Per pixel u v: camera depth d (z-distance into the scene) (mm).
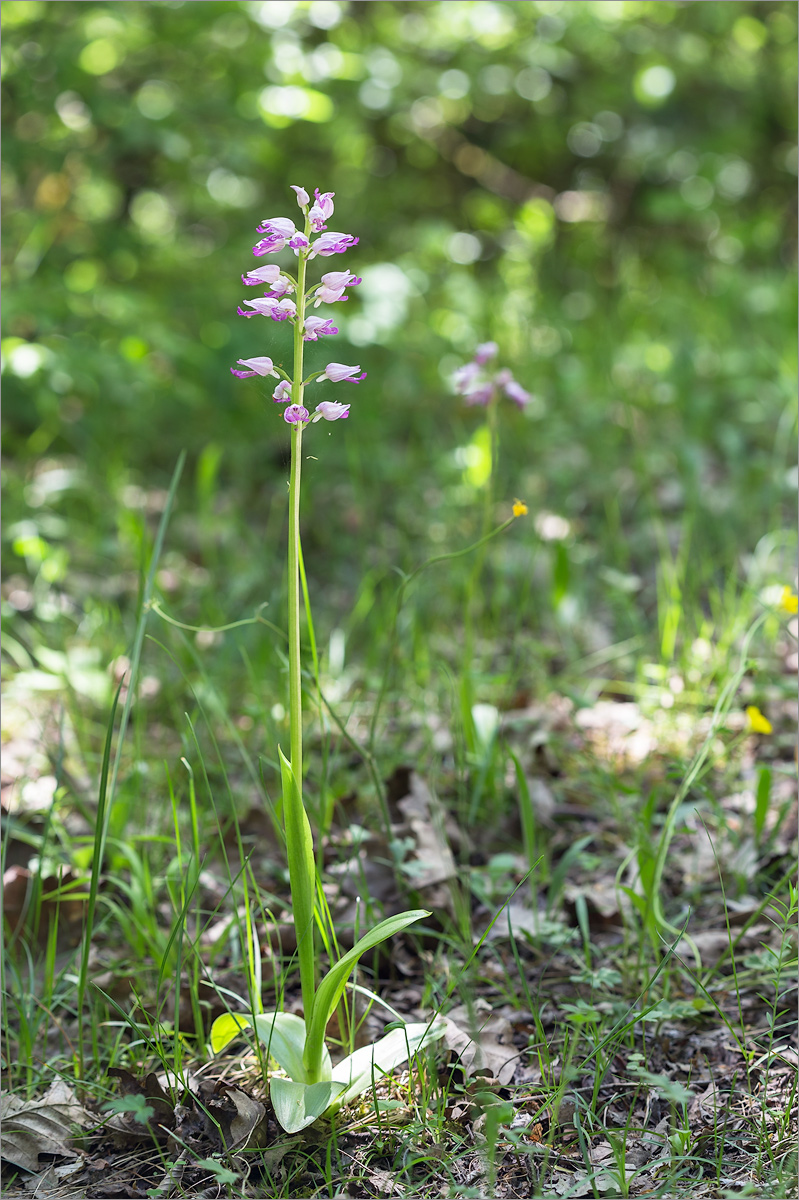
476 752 1640
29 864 1571
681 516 2504
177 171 3424
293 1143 1328
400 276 3131
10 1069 1380
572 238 4621
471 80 4047
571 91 4527
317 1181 1315
